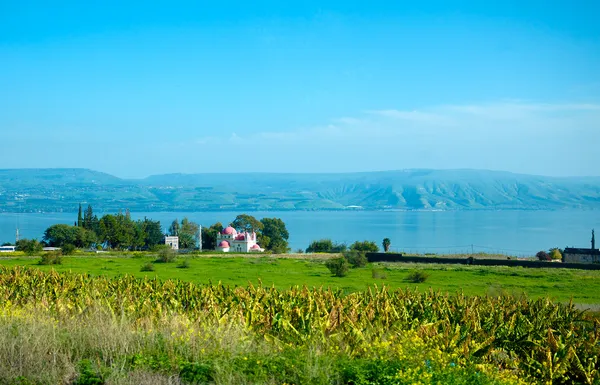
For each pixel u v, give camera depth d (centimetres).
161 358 1243
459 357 1380
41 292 2741
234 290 2922
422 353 1267
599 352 1537
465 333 1702
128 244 14275
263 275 5962
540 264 6969
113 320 1545
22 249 11238
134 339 1402
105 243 14612
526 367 1490
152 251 10644
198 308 2284
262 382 1127
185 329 1523
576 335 1784
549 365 1432
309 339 1513
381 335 1586
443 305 2372
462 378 1151
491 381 1194
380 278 5691
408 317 2088
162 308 2236
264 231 16362
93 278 3616
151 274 5944
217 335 1430
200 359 1261
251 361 1224
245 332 1614
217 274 6012
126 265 7112
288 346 1399
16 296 2655
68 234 13150
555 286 5025
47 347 1298
